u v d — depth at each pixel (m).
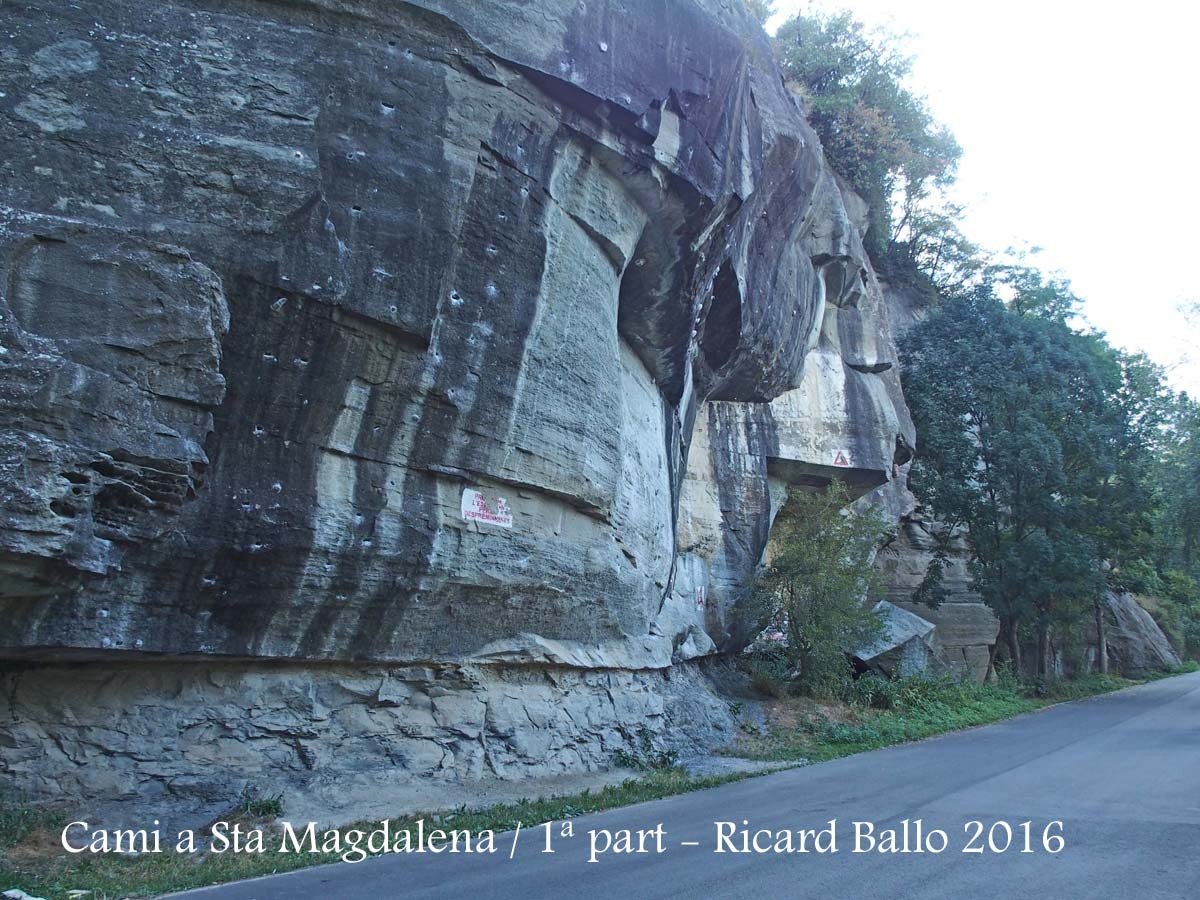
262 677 9.69
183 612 8.62
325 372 9.19
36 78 8.02
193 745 9.15
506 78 10.77
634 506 15.63
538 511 12.09
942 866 6.96
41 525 6.84
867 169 33.66
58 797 8.30
